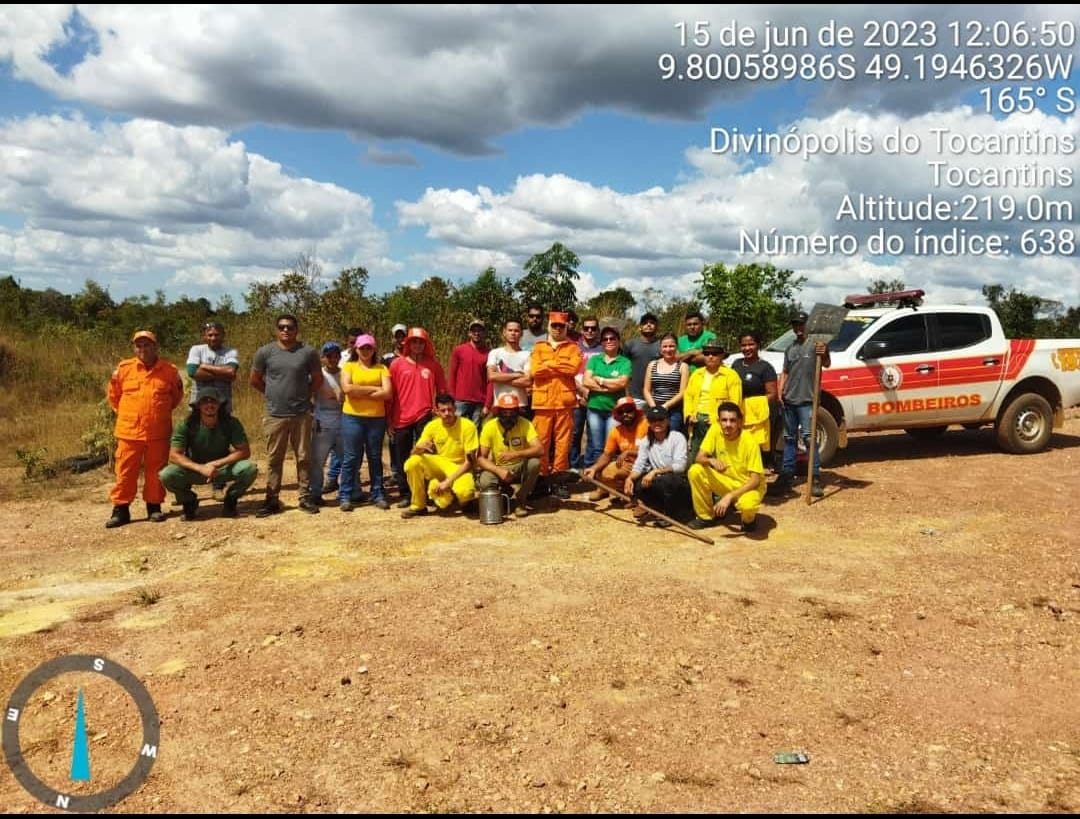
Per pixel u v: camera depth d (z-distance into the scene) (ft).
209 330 24.50
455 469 23.38
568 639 14.49
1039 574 18.42
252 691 12.41
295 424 23.56
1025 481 27.81
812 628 15.23
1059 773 10.47
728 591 17.17
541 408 24.63
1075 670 13.57
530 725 11.51
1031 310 93.40
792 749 10.99
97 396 50.49
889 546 20.63
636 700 12.30
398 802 9.66
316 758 10.60
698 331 27.09
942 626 15.42
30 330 61.82
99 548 20.48
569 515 23.85
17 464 33.04
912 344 30.76
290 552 19.88
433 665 13.38
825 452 29.48
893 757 10.83
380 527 22.38
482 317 47.34
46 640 14.38
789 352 26.43
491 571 18.31
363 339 24.11
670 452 22.70
